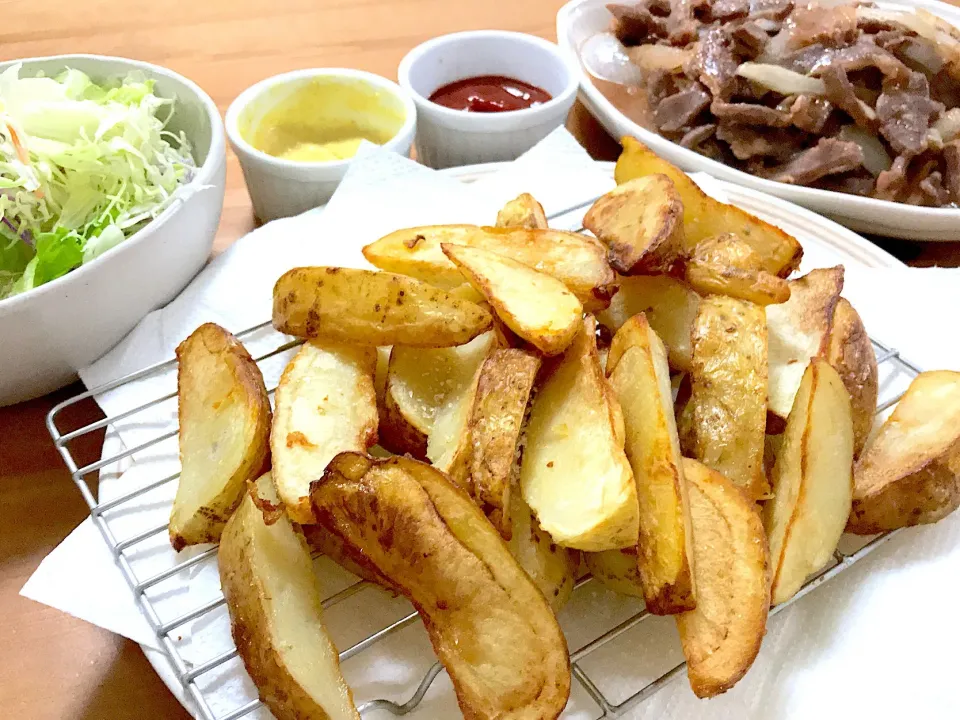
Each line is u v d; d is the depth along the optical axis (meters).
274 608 0.18
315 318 0.22
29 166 0.29
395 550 0.17
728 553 0.19
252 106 0.36
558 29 0.47
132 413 0.24
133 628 0.20
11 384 0.27
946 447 0.21
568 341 0.20
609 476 0.18
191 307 0.29
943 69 0.41
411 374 0.22
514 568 0.18
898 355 0.26
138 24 0.49
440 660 0.18
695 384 0.22
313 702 0.17
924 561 0.22
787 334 0.24
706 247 0.24
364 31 0.49
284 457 0.20
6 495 0.26
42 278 0.28
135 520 0.23
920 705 0.19
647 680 0.20
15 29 0.48
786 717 0.19
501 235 0.25
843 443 0.20
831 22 0.41
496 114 0.37
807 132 0.40
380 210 0.32
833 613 0.21
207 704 0.19
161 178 0.31
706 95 0.41
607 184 0.35
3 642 0.22
